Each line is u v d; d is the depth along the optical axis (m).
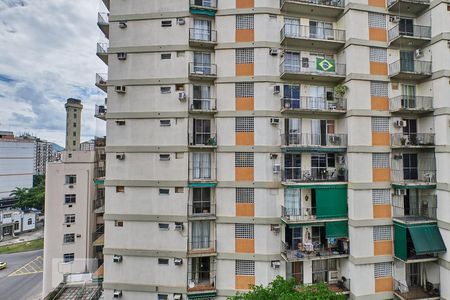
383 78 18.92
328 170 19.16
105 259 18.22
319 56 19.53
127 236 18.17
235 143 18.23
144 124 18.45
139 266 17.98
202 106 18.70
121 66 18.70
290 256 17.34
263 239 17.66
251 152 18.14
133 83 18.58
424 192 18.97
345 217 18.25
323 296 12.92
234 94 18.39
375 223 17.97
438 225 17.78
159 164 18.25
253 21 18.55
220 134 18.34
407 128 19.48
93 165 29.12
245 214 17.89
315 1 19.16
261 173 17.94
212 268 18.16
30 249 48.16
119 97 18.61
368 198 18.03
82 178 28.67
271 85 18.36
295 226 17.81
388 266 18.02
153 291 17.77
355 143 18.16
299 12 19.02
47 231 27.80
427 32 19.02
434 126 18.58
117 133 18.52
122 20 18.84
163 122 18.44
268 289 14.23
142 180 18.23
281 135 18.20
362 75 18.52
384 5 19.23
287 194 18.39
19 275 38.75
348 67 18.52
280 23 18.75
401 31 19.72
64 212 28.17
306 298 12.80
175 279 17.70
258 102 18.19
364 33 18.73
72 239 28.16
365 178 18.09
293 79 18.94
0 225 52.97
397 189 18.33
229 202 18.06
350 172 18.14
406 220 17.77
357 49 18.55
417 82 19.61
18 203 64.19
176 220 17.95
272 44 18.45
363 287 17.48
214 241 18.19
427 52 19.16
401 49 19.38
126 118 18.52
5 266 41.00
